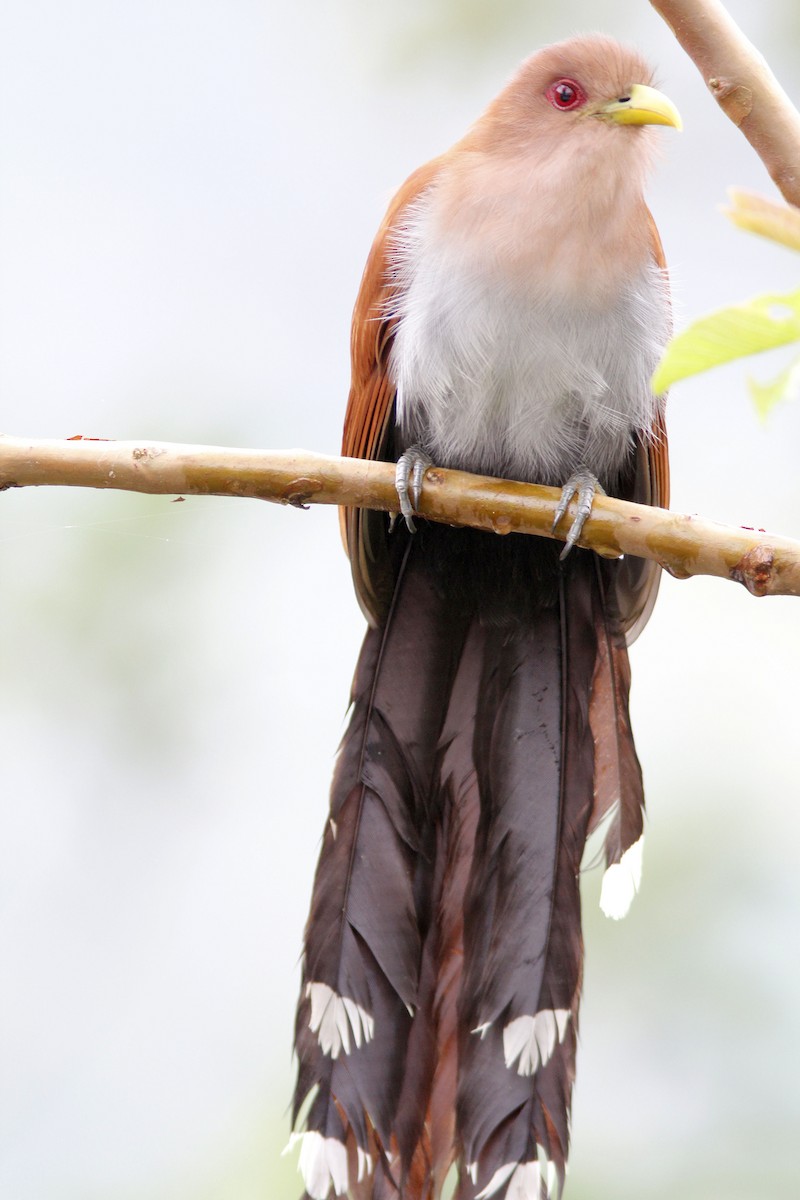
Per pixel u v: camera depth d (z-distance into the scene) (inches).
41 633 475.2
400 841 339.6
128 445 299.1
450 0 573.9
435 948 328.5
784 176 282.0
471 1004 319.6
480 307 359.9
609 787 349.4
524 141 361.1
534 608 366.6
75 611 475.5
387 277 378.6
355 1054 311.3
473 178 364.2
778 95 283.3
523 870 336.2
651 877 434.3
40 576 475.2
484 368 365.1
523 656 364.2
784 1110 402.3
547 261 353.7
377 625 367.6
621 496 398.3
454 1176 343.0
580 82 355.9
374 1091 307.4
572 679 362.3
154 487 300.8
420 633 366.6
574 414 376.2
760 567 288.5
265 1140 434.6
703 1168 394.0
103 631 478.9
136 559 482.9
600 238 354.0
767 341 176.7
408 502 324.5
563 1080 310.5
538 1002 319.0
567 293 355.9
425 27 579.2
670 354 178.4
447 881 336.5
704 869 435.8
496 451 383.9
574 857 338.0
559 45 367.9
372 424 383.9
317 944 324.8
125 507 486.0
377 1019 315.9
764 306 176.1
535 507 323.9
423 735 355.9
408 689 361.1
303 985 320.2
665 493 385.4
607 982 422.9
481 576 368.2
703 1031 416.2
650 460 381.1
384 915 329.1
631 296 364.2
